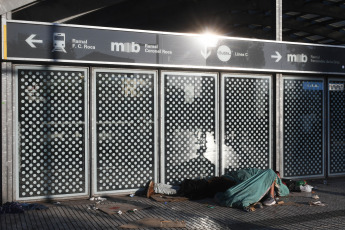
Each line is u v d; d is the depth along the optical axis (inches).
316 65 343.3
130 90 284.5
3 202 249.6
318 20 834.2
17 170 255.4
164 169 295.3
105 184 278.7
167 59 287.9
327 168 355.3
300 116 342.6
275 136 329.7
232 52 308.5
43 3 418.0
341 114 362.3
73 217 221.9
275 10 336.2
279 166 331.3
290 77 338.3
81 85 271.0
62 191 266.7
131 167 285.7
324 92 353.7
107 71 277.7
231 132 316.5
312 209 247.4
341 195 290.8
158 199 268.1
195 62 296.5
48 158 263.3
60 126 266.2
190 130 302.7
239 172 286.8
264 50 320.5
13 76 253.6
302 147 343.6
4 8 259.9
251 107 323.3
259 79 326.0
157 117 292.7
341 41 861.2
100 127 276.8
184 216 228.5
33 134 259.4
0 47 245.9
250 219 223.0
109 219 218.5
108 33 271.4
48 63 261.7
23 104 256.8
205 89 307.3
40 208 239.8
